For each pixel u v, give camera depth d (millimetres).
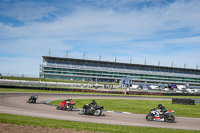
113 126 11578
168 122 14898
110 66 128625
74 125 11047
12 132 8766
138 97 43469
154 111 15375
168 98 44656
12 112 15109
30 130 9305
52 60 123625
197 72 140625
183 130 11461
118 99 34500
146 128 11516
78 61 125875
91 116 15852
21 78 94500
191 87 120562
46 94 38562
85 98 33812
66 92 47531
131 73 126188
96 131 9883
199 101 33625
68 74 118375
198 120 16547
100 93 51406
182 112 20812
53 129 9758
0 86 47562
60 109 19172
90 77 121312
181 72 137250
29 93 38125
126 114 18078
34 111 16516
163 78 128625
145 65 130750
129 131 10289
